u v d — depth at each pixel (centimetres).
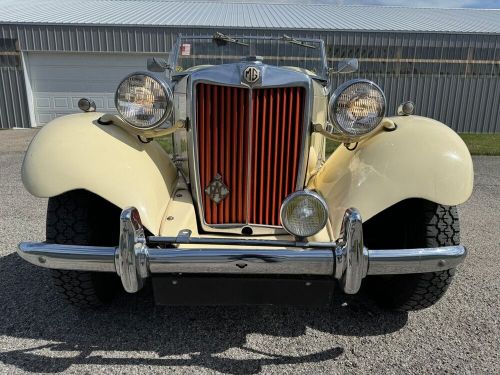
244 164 225
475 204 507
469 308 260
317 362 210
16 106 1295
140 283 189
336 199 222
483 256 341
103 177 207
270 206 233
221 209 233
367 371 204
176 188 251
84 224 221
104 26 1247
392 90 1305
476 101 1327
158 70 354
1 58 1265
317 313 254
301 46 350
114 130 233
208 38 346
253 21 1316
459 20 1506
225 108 218
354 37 1254
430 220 225
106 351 216
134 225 183
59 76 1294
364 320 247
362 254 183
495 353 217
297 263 183
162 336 230
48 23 1241
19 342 221
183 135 260
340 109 223
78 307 246
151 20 1316
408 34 1266
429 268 192
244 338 229
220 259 183
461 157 212
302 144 223
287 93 217
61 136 215
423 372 203
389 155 218
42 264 193
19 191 538
